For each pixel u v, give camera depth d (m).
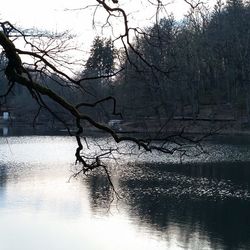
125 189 33.19
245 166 42.94
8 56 5.70
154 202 28.83
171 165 44.94
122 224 24.17
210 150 53.69
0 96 5.88
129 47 6.62
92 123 6.11
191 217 25.23
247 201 28.67
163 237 21.94
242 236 21.62
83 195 31.34
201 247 20.39
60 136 83.25
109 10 6.14
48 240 21.56
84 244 21.02
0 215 25.97
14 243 20.98
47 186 34.88
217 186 33.75
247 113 71.62
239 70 44.06
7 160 51.75
